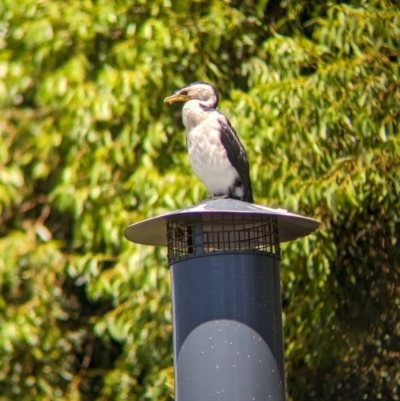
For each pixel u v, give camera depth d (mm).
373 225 11891
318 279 11117
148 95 12016
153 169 11641
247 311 7254
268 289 7379
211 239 7539
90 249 12148
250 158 11109
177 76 12078
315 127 11188
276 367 7293
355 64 11508
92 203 11992
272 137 11094
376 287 12016
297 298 11422
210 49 12273
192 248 7445
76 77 12062
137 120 11750
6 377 12078
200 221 7406
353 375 12023
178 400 7273
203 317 7238
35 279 12195
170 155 12086
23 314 11938
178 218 7496
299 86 11250
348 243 11844
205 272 7293
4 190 12234
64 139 12258
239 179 9398
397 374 12062
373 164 11148
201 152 9297
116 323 11586
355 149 11266
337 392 11992
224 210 7121
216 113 9336
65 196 11805
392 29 11828
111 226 11586
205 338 7207
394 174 11320
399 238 12016
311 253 10961
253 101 11289
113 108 11836
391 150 11320
